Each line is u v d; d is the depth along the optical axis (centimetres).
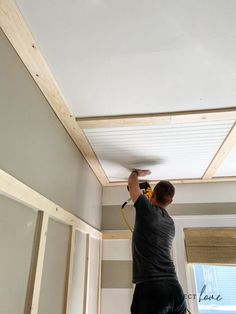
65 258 179
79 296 207
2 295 103
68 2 107
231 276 274
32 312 121
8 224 110
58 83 153
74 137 211
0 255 103
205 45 128
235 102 171
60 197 177
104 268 284
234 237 279
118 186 319
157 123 191
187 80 152
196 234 285
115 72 146
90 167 269
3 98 112
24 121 131
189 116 182
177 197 304
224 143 220
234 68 143
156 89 160
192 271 277
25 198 123
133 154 244
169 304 165
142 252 181
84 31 120
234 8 110
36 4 108
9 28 114
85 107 177
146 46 129
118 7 109
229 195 299
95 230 267
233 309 261
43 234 139
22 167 125
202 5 109
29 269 126
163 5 109
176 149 233
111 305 267
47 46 128
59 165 180
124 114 185
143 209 191
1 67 112
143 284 171
